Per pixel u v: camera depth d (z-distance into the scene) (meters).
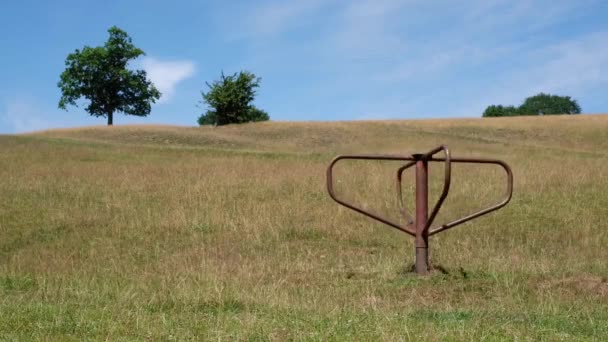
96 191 16.95
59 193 16.66
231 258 10.43
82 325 5.20
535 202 14.16
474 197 14.83
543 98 108.44
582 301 6.43
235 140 50.31
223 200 15.41
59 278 8.34
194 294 6.72
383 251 10.58
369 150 43.78
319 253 10.65
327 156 31.05
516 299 6.63
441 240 11.17
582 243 10.98
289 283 7.92
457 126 59.09
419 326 5.10
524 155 34.44
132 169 21.36
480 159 7.80
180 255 10.88
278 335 4.85
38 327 5.14
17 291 7.58
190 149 35.03
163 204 15.28
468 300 6.68
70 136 48.59
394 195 15.57
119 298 6.68
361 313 5.79
